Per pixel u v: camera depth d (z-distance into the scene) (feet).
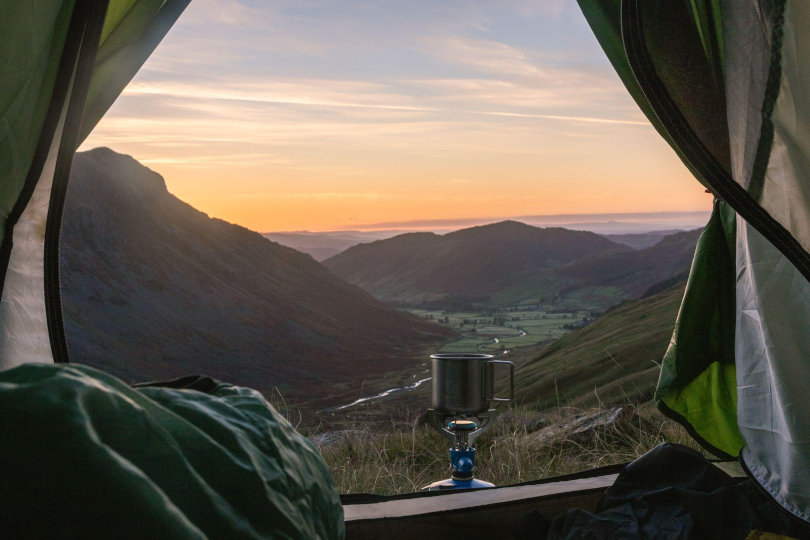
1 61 5.73
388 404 384.27
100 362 492.54
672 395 10.55
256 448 3.74
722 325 10.28
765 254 7.75
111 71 7.18
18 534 2.65
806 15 7.07
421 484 15.56
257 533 3.29
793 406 7.55
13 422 2.85
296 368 622.95
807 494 7.52
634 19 7.07
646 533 7.34
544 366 231.71
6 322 6.70
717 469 8.62
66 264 603.26
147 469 3.08
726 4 7.77
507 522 8.46
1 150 6.01
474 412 10.77
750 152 7.47
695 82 8.14
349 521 8.04
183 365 543.80
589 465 15.24
